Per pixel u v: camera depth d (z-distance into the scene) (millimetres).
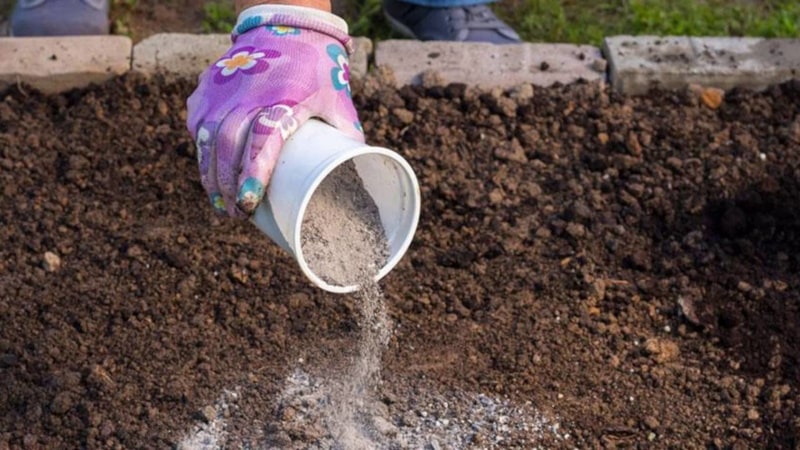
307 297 4105
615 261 4309
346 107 3270
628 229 4430
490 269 4262
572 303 4141
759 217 4441
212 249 4297
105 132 4793
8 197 4535
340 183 3293
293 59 3219
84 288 4152
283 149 3061
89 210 4484
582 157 4707
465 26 5316
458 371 3898
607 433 3730
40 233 4387
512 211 4484
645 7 5574
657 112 4906
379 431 3676
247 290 4145
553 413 3781
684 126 4832
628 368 3941
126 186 4586
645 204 4508
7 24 5586
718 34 5449
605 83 5020
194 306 4098
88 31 5270
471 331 4031
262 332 4004
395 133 4781
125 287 4160
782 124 4863
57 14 5234
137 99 4918
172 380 3826
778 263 4316
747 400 3846
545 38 5508
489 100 4902
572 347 3996
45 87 5004
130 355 3918
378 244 3240
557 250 4340
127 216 4465
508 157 4695
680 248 4352
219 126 3107
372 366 3893
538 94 4953
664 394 3861
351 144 2988
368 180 3293
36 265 4270
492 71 5047
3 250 4312
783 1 5652
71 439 3680
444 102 4918
